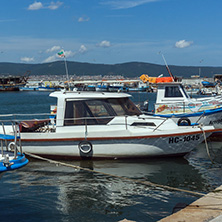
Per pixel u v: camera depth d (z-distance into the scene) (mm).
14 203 8078
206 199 7352
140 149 11719
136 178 10203
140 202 8195
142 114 12969
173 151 11969
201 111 16766
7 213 7484
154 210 7699
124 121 12047
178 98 17766
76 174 10523
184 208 6820
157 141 11641
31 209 7730
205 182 9797
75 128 12039
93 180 9945
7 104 52875
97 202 8203
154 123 12227
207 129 12086
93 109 12164
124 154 11828
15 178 10133
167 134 11562
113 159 11984
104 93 12742
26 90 116625
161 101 17922
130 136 11562
